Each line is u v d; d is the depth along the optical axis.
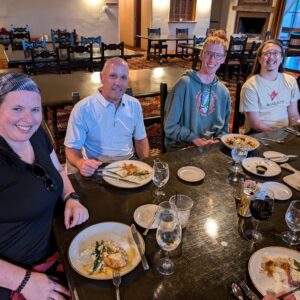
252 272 0.88
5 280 0.98
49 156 1.24
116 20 7.84
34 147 1.17
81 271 0.87
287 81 2.38
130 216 1.12
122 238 1.01
